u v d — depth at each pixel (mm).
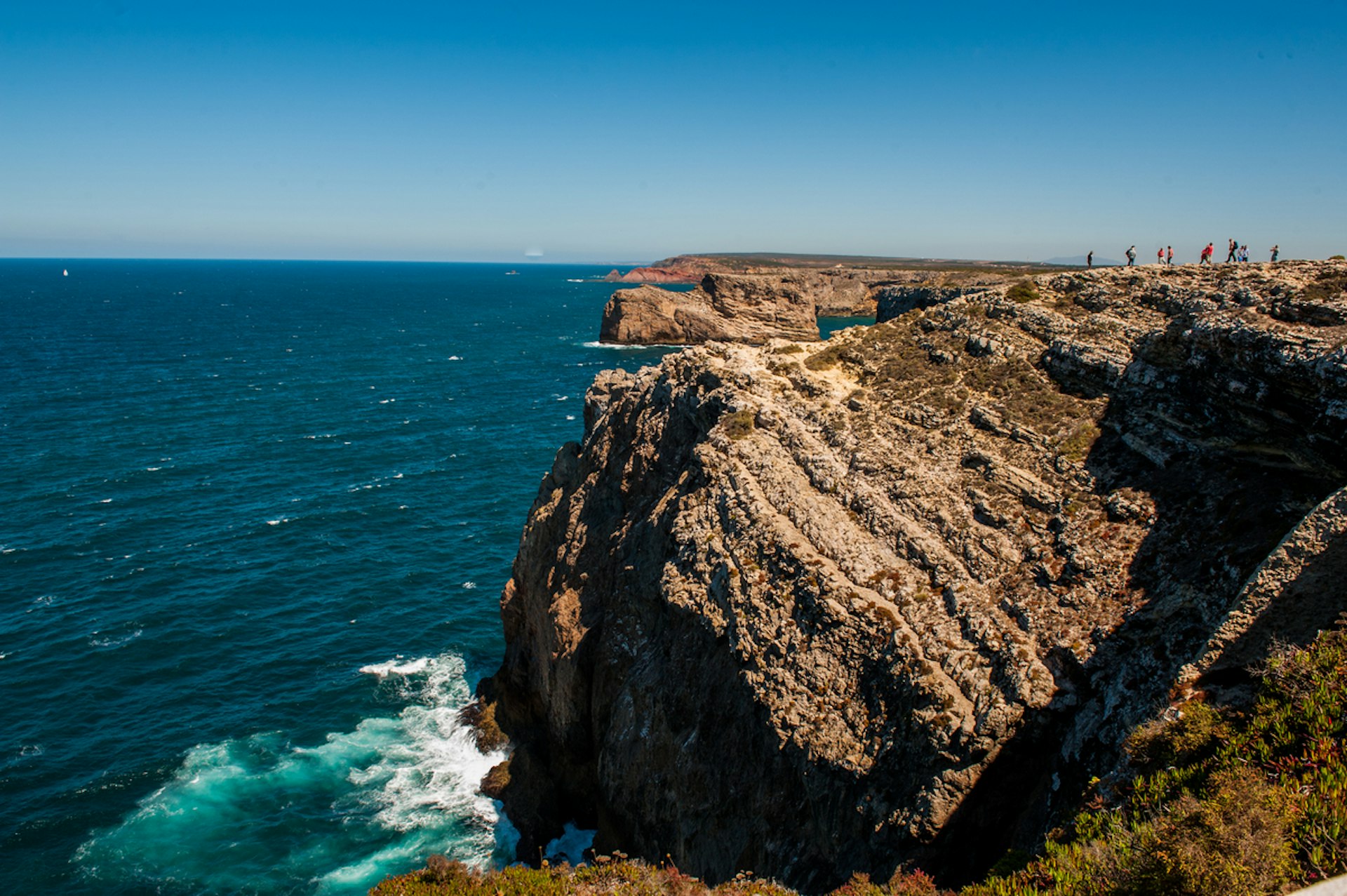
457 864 20047
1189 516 23500
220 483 80000
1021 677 22281
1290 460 22359
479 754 41531
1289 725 15078
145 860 34156
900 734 23250
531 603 44375
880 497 29000
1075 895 14242
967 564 25875
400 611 55688
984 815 21391
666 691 31234
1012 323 33969
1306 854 12406
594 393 52562
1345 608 16641
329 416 110938
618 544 38156
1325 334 21688
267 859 34500
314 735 42562
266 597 56625
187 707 44344
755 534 29500
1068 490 26359
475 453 95250
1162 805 15219
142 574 58969
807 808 25141
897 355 36250
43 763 39375
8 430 94938
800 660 26250
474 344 192625
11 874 33188
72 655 48375
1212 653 17781
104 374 135125
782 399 35344
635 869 20656
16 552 61531
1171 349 26797
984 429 29984
